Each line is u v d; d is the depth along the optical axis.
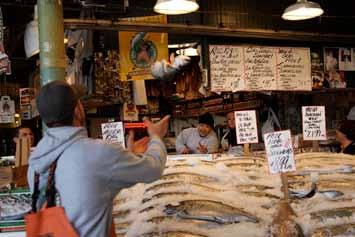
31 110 7.61
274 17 6.38
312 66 6.42
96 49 5.80
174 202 2.50
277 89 6.21
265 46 6.14
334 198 2.57
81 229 1.79
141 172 1.87
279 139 2.56
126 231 2.33
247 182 2.81
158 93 6.45
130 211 2.54
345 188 2.68
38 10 4.06
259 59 6.11
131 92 6.13
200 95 5.97
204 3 6.10
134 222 2.39
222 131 7.39
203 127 5.75
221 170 2.96
